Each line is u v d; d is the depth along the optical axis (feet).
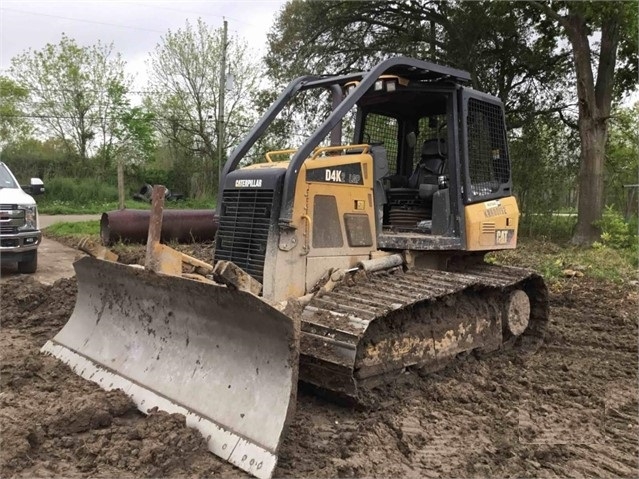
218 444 12.42
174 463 11.89
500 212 20.58
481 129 20.20
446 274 17.98
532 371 18.94
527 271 21.02
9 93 106.42
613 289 33.09
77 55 107.76
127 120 109.40
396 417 14.79
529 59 63.82
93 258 17.53
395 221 20.74
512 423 14.90
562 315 27.37
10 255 32.04
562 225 65.41
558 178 65.26
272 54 71.10
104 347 17.01
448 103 19.17
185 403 13.70
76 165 106.93
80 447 12.41
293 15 68.08
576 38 52.90
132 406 14.48
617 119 63.98
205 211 42.29
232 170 17.31
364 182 17.44
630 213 71.15
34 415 13.62
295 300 13.32
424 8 65.00
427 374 17.15
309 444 13.12
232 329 13.67
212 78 100.78
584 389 17.46
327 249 16.37
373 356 15.02
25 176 102.94
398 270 18.06
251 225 15.92
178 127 104.73
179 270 15.97
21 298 24.81
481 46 64.90
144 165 111.86
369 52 67.31
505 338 20.62
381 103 21.08
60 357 17.87
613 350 22.03
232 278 12.71
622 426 15.19
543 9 53.57
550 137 66.69
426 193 20.10
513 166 64.39
